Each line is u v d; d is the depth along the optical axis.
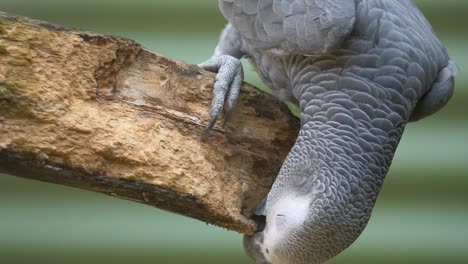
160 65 3.76
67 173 3.70
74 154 3.70
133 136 3.72
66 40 3.71
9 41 3.69
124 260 4.22
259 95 3.79
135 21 4.16
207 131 3.76
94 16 4.17
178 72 3.76
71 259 4.22
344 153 3.74
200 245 4.23
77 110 3.71
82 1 4.17
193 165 3.74
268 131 3.80
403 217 4.21
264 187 3.80
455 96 4.18
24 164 3.69
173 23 4.16
